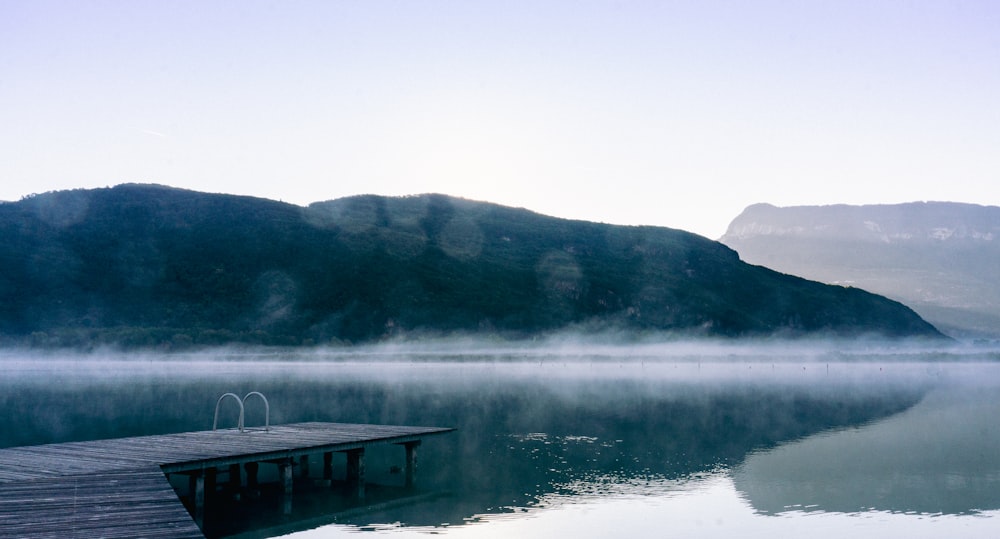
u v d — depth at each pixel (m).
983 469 24.19
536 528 16.94
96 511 12.62
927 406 45.00
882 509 19.02
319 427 23.61
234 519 17.77
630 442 29.80
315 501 19.52
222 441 19.98
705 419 38.00
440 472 23.36
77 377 68.69
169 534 11.36
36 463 16.75
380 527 17.00
